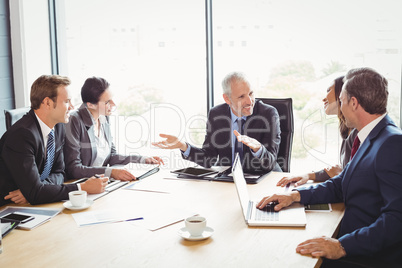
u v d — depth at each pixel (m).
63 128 2.59
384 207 1.69
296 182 2.41
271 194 2.24
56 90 2.32
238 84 2.75
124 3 3.77
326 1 3.28
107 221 1.88
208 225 1.82
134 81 3.84
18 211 2.02
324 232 1.74
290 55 3.42
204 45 3.61
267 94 3.52
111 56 3.87
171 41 3.69
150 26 3.73
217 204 2.10
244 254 1.54
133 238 1.69
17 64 3.79
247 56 3.53
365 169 1.82
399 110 3.18
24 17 3.76
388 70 3.20
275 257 1.52
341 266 1.65
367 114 1.88
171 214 1.96
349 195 1.87
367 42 3.22
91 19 3.87
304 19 3.35
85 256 1.54
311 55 3.38
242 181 2.05
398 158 1.71
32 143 2.23
